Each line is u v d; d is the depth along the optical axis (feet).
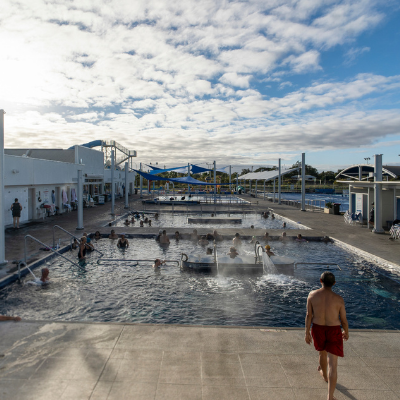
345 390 12.71
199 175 325.83
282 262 35.40
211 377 13.41
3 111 32.55
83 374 13.41
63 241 47.14
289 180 361.71
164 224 75.00
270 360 14.82
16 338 16.44
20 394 12.08
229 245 50.55
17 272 31.58
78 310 24.82
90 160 109.91
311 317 13.00
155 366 14.10
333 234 55.77
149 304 26.35
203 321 23.25
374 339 17.12
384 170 62.64
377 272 35.94
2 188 32.99
